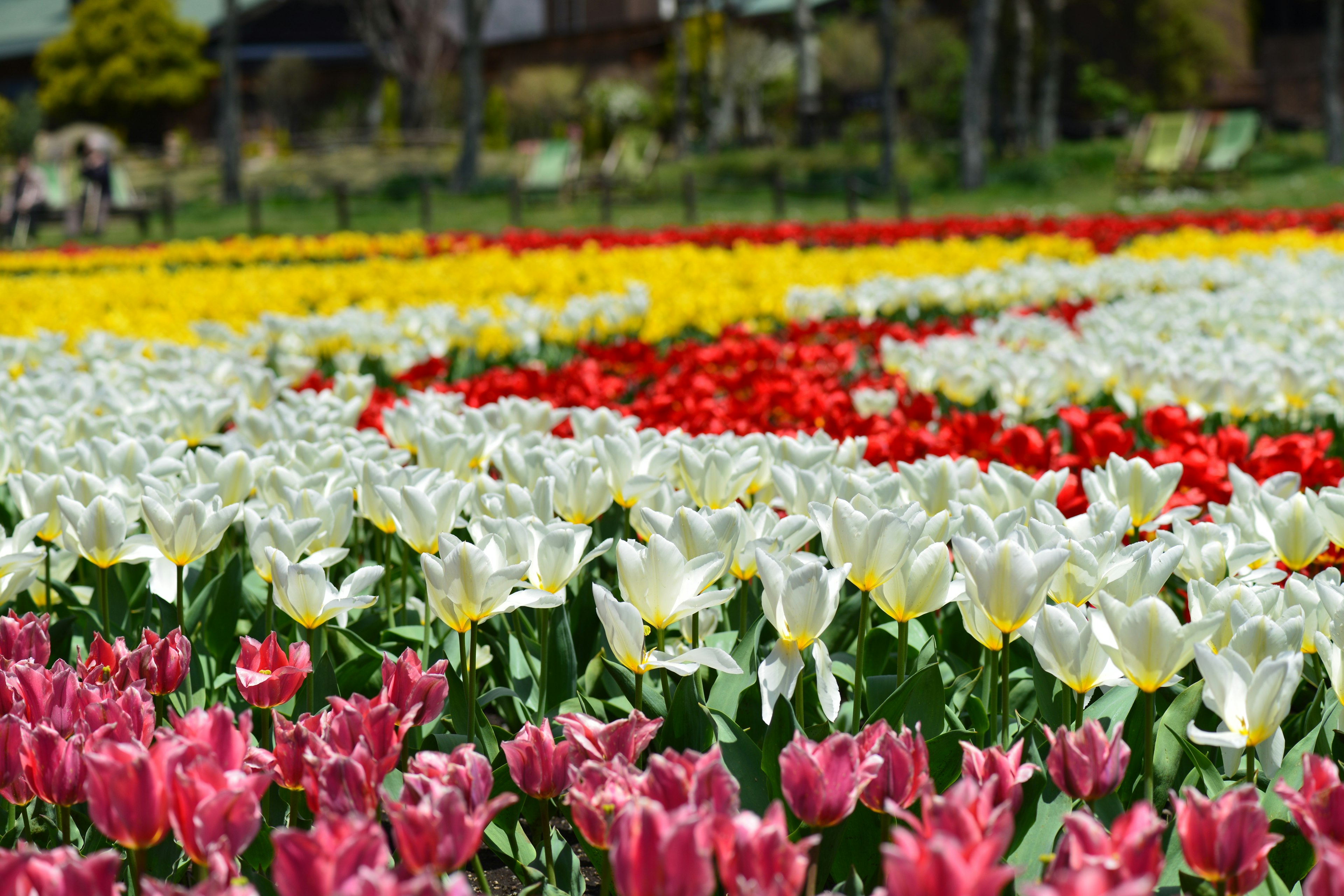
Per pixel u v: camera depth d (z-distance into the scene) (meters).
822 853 1.50
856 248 14.58
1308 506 2.17
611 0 56.41
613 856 1.14
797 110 37.34
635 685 2.01
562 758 1.51
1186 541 2.09
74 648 2.25
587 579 2.41
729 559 1.94
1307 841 1.61
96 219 24.41
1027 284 8.45
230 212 28.77
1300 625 1.62
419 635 2.33
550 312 6.95
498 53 52.50
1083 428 3.17
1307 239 12.05
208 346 6.12
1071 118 40.19
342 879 1.11
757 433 2.78
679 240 15.32
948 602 2.05
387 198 29.59
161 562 2.15
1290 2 37.81
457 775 1.37
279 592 1.80
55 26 55.38
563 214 26.00
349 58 51.88
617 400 4.85
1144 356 4.95
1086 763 1.42
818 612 1.66
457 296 9.82
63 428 3.09
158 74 47.38
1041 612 1.64
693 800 1.26
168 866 1.62
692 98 43.88
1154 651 1.58
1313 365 4.28
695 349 5.95
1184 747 1.76
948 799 1.21
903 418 3.77
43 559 2.27
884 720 1.52
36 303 8.65
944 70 38.84
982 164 27.84
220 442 3.29
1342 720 1.82
